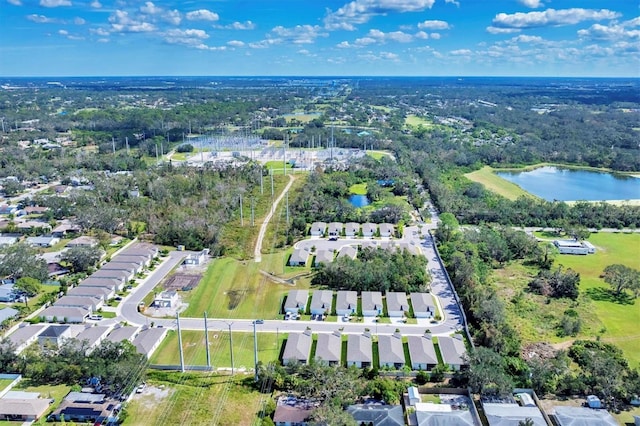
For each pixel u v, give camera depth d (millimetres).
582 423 77500
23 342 100062
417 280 128500
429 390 88375
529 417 79125
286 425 79562
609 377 86500
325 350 98062
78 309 113000
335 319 114375
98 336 103562
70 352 93250
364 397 85938
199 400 85312
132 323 111938
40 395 85812
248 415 81750
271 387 88750
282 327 110562
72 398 83438
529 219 190000
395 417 78875
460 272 129250
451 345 99812
